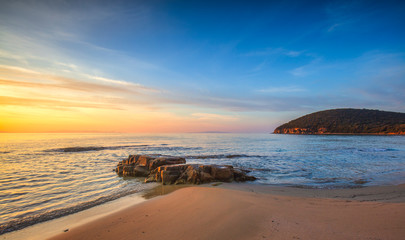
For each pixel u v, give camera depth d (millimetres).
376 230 5156
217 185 12812
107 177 16266
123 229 6203
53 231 6621
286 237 4961
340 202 8219
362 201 8430
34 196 11031
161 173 14406
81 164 23000
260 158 26844
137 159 19141
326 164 21312
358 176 15195
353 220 5953
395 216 6094
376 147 43312
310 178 14805
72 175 16969
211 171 14203
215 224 6102
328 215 6520
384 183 12805
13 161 25375
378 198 9062
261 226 5750
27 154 33750
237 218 6473
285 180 14250
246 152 35188
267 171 17625
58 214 8297
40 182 14406
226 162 23500
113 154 33562
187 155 30797
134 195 11008
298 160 24656
